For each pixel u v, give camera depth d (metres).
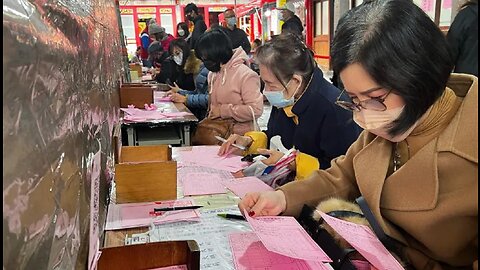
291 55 1.60
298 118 1.70
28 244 0.48
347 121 1.57
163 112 2.94
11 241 0.43
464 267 0.96
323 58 9.52
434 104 0.91
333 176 1.26
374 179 1.05
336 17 8.48
